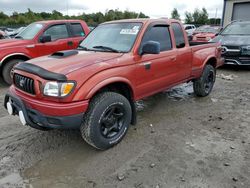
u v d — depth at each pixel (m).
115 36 3.85
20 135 3.67
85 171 2.83
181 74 4.55
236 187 2.53
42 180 2.68
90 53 3.51
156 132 3.77
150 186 2.57
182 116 4.43
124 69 3.27
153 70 3.79
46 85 2.70
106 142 3.17
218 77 7.62
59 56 3.35
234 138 3.57
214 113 4.56
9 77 6.42
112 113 3.22
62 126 2.73
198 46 4.98
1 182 2.64
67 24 7.27
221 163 2.94
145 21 3.85
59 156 3.13
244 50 7.96
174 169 2.84
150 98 5.46
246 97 5.55
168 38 4.21
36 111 2.79
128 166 2.91
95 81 2.88
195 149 3.26
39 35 6.71
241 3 17.25
